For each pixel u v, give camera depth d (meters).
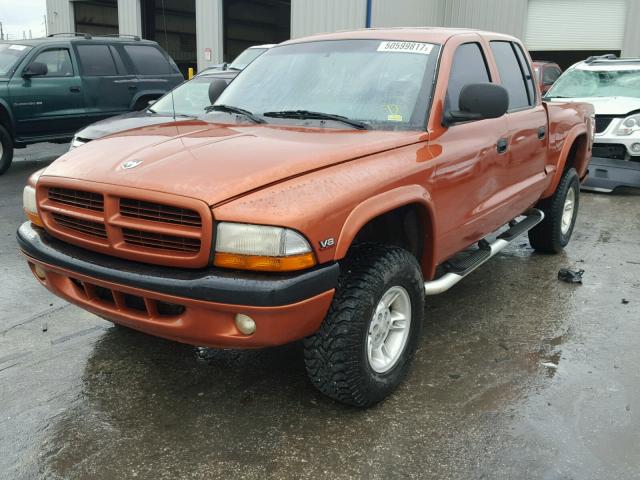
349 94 3.77
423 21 22.55
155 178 2.78
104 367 3.66
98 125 7.66
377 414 3.17
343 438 2.97
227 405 3.26
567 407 3.25
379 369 3.19
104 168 2.98
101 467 2.76
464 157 3.73
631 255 6.01
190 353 3.84
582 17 21.55
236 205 2.61
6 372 3.59
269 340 2.65
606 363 3.75
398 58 3.88
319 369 2.98
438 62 3.79
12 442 2.93
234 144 3.12
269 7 34.28
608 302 4.75
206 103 8.14
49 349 3.89
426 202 3.31
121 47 11.37
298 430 3.03
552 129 5.25
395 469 2.75
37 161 11.73
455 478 2.70
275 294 2.56
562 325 4.31
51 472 2.73
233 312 2.62
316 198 2.71
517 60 5.01
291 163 2.84
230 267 2.64
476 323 4.33
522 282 5.19
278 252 2.58
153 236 2.78
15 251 5.92
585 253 6.07
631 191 9.31
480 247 4.47
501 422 3.10
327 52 4.11
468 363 3.73
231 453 2.86
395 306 3.31
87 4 25.92
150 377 3.54
